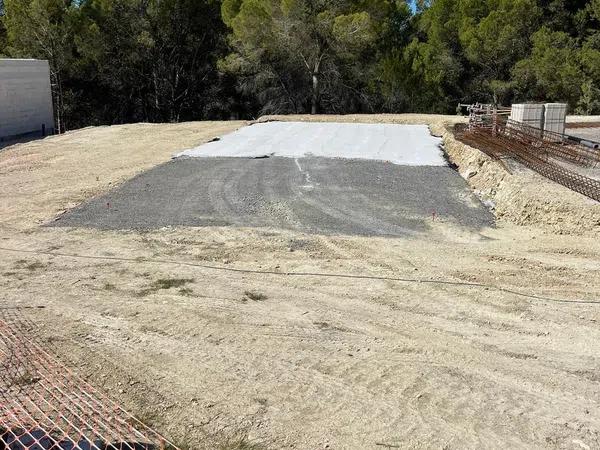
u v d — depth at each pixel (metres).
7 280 7.57
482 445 4.40
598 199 10.24
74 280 7.56
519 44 30.17
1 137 23.62
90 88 35.09
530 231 9.33
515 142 15.02
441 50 31.70
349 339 6.04
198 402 4.96
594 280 7.46
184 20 33.09
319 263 8.05
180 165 14.13
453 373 5.39
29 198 11.99
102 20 31.66
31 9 29.02
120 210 10.56
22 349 5.79
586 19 32.50
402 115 24.19
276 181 12.36
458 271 7.75
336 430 4.58
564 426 4.63
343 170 13.35
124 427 4.59
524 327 6.28
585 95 27.58
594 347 5.87
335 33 27.30
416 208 10.49
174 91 35.47
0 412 4.73
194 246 8.73
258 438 4.50
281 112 33.06
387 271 7.77
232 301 6.93
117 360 5.62
